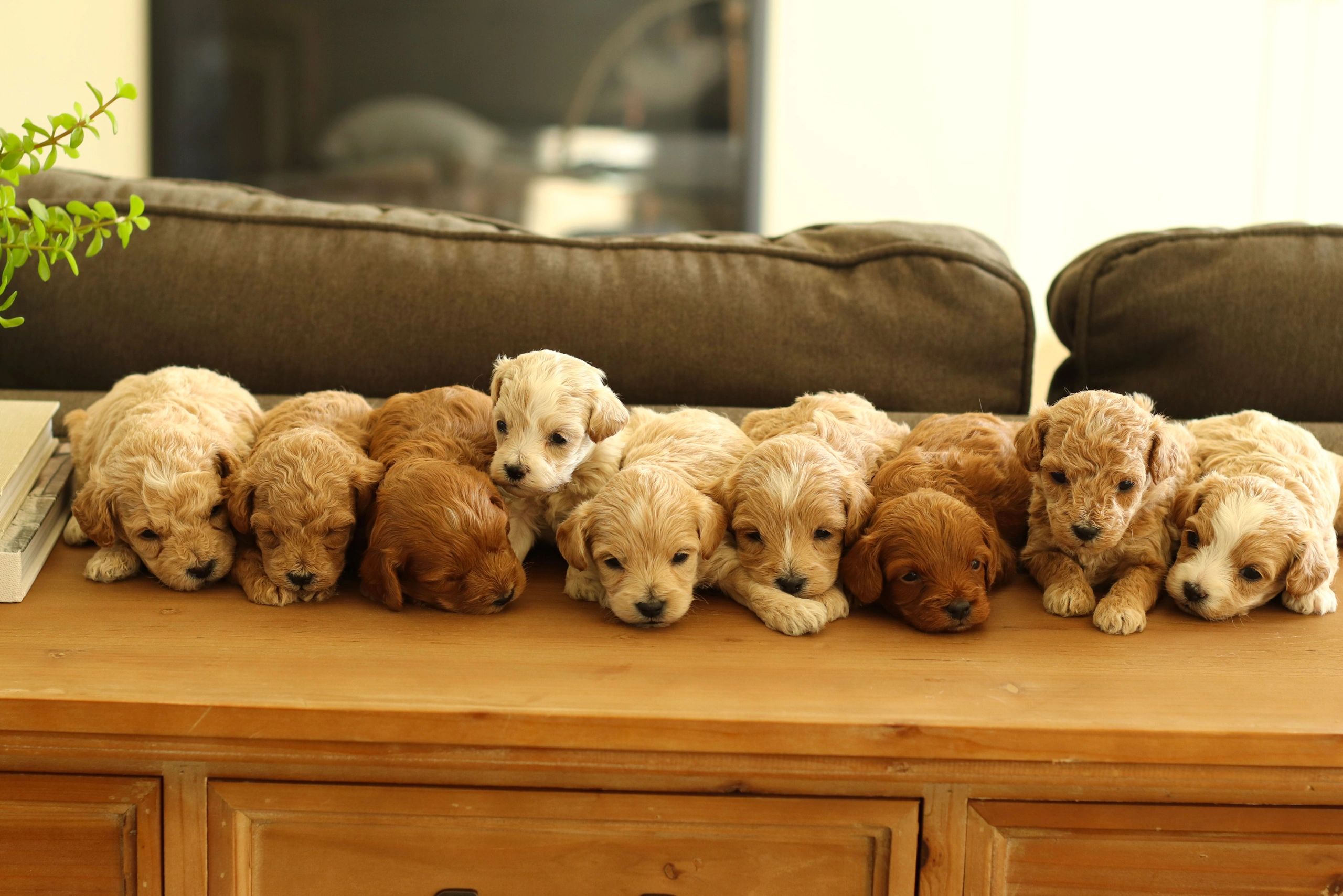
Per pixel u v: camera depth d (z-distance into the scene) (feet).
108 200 4.47
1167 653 3.08
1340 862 2.83
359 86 10.69
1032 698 2.81
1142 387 4.36
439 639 3.11
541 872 2.87
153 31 10.18
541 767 2.77
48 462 3.84
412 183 10.96
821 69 10.80
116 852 2.85
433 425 3.58
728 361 4.36
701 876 2.87
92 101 10.08
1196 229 4.45
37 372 4.38
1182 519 3.37
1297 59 10.12
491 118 10.89
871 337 4.39
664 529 3.15
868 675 2.93
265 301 4.33
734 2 10.64
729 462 3.53
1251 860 2.84
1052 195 10.89
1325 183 10.29
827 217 11.14
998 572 3.41
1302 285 4.18
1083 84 10.57
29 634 3.04
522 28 10.69
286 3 10.41
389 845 2.86
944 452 3.61
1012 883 2.86
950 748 2.69
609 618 3.28
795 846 2.84
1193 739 2.67
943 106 10.82
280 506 3.22
